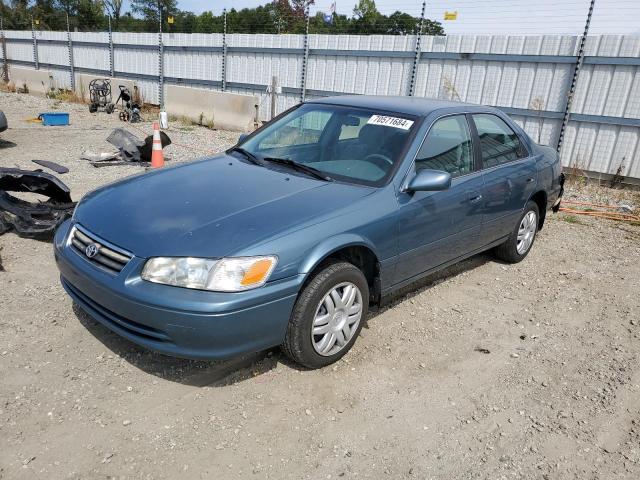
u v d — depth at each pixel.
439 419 2.96
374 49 12.54
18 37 25.75
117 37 19.92
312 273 3.14
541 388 3.32
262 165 3.98
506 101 10.78
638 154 9.45
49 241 5.09
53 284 4.21
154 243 2.85
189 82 17.53
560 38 9.88
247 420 2.84
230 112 14.52
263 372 3.26
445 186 3.55
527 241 5.48
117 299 2.83
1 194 5.16
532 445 2.80
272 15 17.27
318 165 3.89
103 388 3.01
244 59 15.54
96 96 17.28
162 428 2.73
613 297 4.79
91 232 3.13
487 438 2.84
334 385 3.19
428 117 4.04
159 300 2.70
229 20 17.39
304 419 2.88
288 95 14.68
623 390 3.35
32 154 9.58
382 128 4.01
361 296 3.42
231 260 2.75
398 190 3.62
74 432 2.66
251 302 2.77
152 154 8.89
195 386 3.08
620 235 6.81
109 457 2.52
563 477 2.60
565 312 4.43
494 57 10.73
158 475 2.44
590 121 9.81
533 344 3.87
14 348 3.30
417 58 11.79
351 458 2.62
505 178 4.72
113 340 3.47
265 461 2.57
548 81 10.17
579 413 3.10
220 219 3.04
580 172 10.06
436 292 4.65
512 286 4.90
